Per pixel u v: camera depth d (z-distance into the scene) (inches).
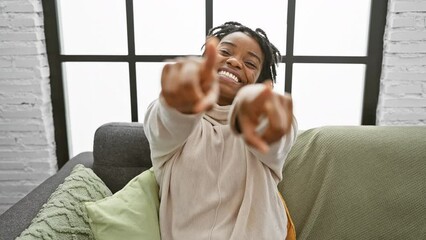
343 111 64.1
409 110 57.4
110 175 46.6
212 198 32.3
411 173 43.5
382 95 58.9
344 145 44.9
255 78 35.1
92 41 62.2
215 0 59.6
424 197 42.7
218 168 33.1
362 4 59.5
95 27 61.7
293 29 59.7
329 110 64.1
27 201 38.8
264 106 14.8
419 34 54.2
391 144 44.8
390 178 43.4
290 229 39.0
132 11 59.9
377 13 57.9
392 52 55.5
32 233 29.8
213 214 32.6
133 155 46.3
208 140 33.5
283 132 14.7
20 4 55.2
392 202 42.7
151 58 62.1
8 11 55.3
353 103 63.6
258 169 32.7
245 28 36.9
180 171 32.7
